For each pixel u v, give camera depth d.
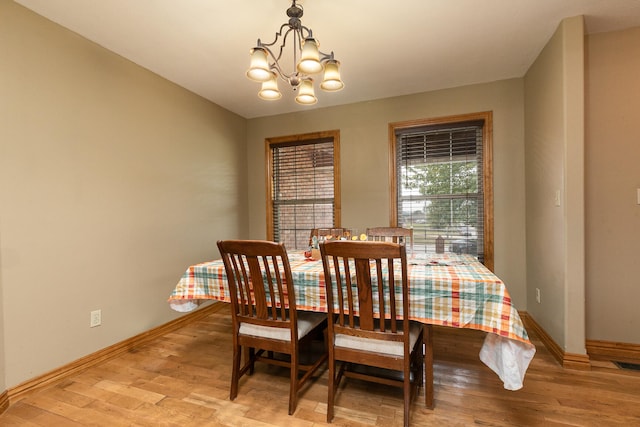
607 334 2.18
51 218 1.89
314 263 1.94
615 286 2.16
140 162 2.49
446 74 2.73
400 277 1.51
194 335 2.66
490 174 2.89
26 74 1.78
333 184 3.51
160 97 2.69
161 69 2.58
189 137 3.01
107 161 2.24
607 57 2.15
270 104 3.41
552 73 2.17
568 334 1.99
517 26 2.05
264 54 1.62
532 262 2.64
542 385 1.79
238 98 3.23
